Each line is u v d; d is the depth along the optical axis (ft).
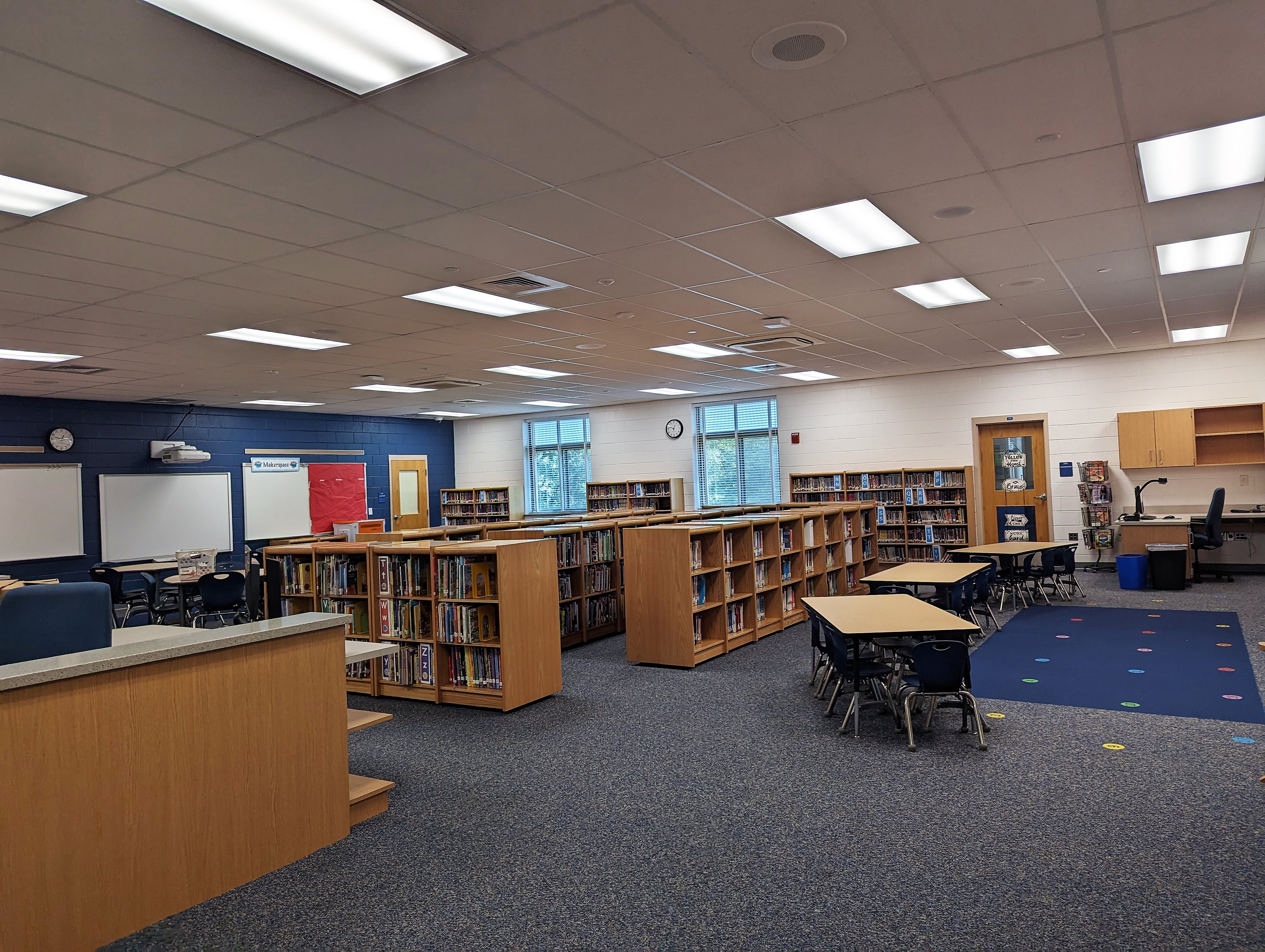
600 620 25.73
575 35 8.72
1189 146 12.48
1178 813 11.27
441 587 18.30
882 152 12.30
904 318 25.59
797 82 10.03
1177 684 17.80
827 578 30.14
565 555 24.59
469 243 15.97
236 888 9.96
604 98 10.20
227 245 15.33
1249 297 23.95
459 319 22.90
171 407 39.83
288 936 8.88
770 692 18.65
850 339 29.12
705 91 10.14
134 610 32.17
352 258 16.58
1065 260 19.12
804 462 43.78
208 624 31.07
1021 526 38.09
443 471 55.06
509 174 12.55
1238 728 14.69
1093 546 35.70
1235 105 11.03
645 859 10.55
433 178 12.53
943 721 15.99
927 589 33.83
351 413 47.75
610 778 13.57
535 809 12.30
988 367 38.60
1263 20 8.94
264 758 10.39
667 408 48.32
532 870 10.31
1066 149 12.45
